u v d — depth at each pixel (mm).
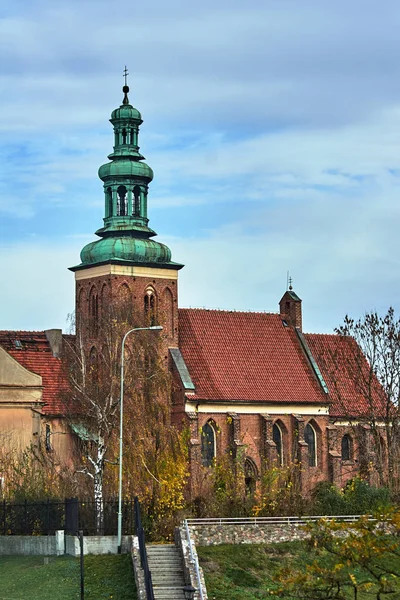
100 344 144125
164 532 117625
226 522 121250
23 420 137125
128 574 104062
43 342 150000
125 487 127062
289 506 132375
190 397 150250
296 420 159875
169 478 131750
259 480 155125
